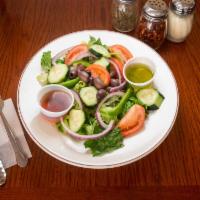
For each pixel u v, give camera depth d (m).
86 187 0.45
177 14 0.58
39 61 0.53
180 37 0.61
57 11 0.67
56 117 0.46
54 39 0.58
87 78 0.50
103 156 0.44
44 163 0.47
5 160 0.46
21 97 0.49
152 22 0.57
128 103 0.49
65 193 0.44
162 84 0.52
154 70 0.51
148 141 0.45
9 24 0.64
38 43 0.61
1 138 0.47
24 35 0.62
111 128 0.46
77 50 0.55
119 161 0.43
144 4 0.63
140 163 0.47
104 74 0.51
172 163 0.47
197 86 0.56
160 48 0.62
